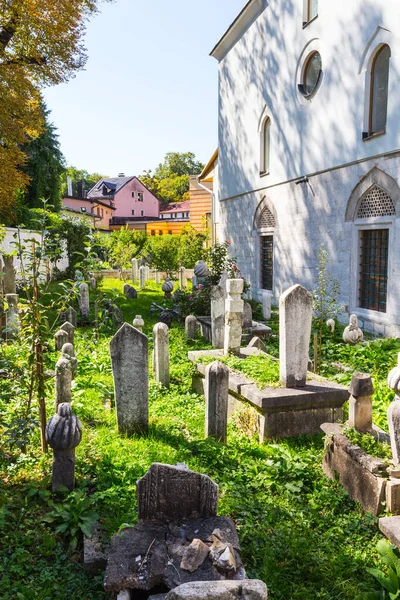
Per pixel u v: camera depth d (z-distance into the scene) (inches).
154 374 336.8
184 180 2775.6
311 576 138.9
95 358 369.7
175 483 137.4
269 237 693.3
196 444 221.9
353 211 489.1
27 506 167.3
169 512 137.6
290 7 585.3
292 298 238.8
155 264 1061.8
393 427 166.4
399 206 422.9
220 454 213.5
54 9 583.2
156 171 3038.9
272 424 233.5
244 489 183.5
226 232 834.8
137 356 235.0
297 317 241.0
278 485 189.0
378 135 441.7
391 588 127.3
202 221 1251.8
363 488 174.6
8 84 574.2
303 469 201.6
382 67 452.4
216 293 394.6
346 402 283.3
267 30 644.7
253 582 102.2
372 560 146.5
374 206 462.9
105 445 221.1
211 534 129.9
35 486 177.3
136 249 1183.6
